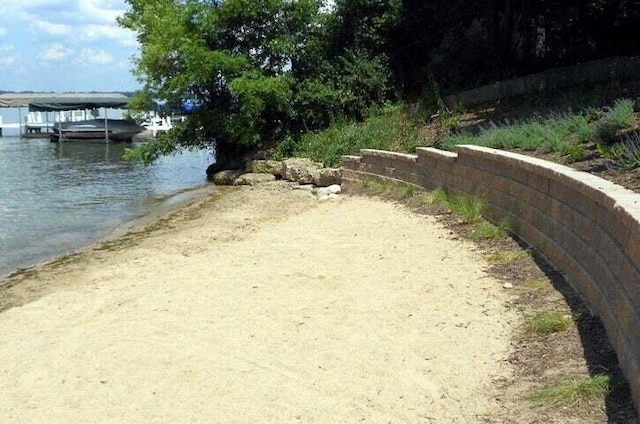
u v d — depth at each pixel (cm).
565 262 749
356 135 2025
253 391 572
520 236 925
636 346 488
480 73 2286
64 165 3219
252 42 2453
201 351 667
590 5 2106
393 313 727
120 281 985
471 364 587
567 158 1051
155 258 1138
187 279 948
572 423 461
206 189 2181
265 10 2433
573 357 557
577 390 492
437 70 2369
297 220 1358
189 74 2316
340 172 1828
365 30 2514
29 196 2148
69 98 5478
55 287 1010
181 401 564
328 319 727
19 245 1405
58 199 2077
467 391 542
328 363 617
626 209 548
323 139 2197
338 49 2517
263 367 619
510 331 642
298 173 1998
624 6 2094
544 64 2203
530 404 499
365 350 638
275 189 1938
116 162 3372
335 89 2409
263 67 2472
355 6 2508
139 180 2552
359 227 1183
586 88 1747
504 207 996
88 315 820
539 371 549
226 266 1000
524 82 1953
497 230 968
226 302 817
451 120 1819
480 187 1093
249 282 894
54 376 637
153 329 742
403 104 2244
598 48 2122
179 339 705
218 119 2403
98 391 596
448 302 740
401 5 2475
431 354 616
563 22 2167
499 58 2259
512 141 1260
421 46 2500
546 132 1231
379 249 1004
